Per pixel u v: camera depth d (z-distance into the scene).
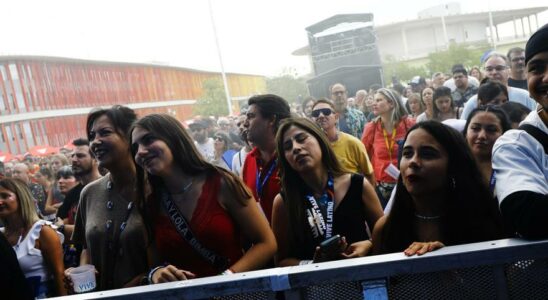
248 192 2.39
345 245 2.11
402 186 2.11
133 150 2.37
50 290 3.32
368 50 21.66
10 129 28.36
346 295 1.47
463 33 64.31
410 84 14.21
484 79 5.25
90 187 2.98
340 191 2.66
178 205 2.34
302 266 1.50
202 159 2.37
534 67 1.67
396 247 2.11
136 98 39.66
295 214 2.62
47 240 3.30
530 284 1.41
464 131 2.98
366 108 12.09
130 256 2.67
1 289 1.79
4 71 28.31
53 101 30.72
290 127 2.68
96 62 34.69
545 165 1.65
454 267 1.40
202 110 36.72
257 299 1.54
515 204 1.50
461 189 1.97
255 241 2.39
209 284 1.53
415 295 1.45
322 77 21.98
